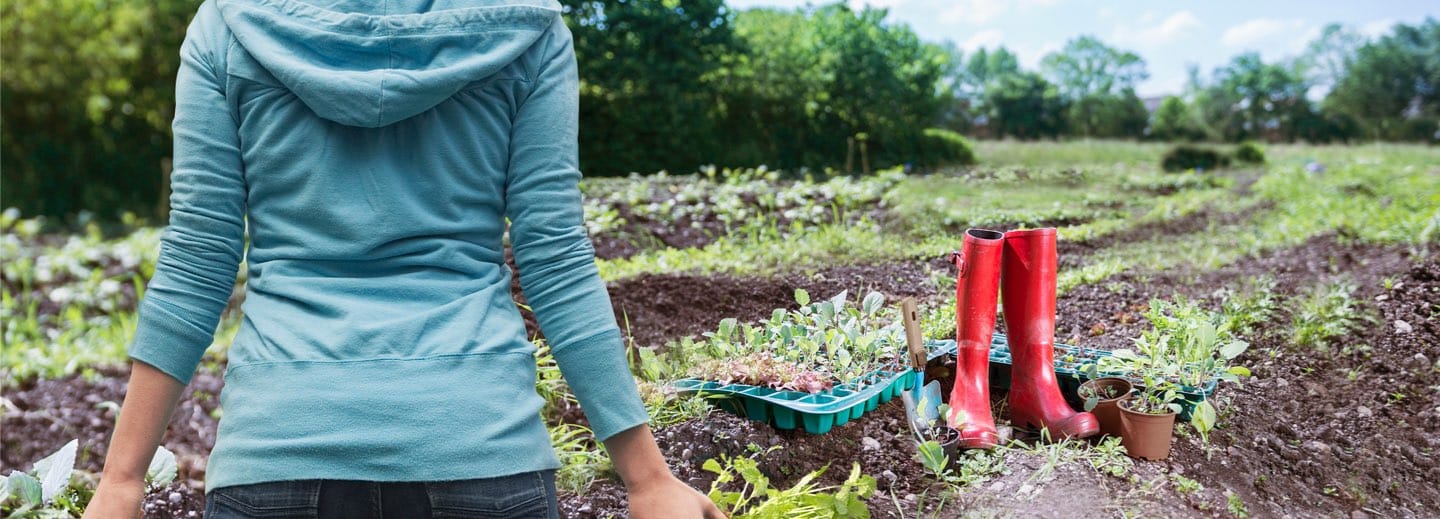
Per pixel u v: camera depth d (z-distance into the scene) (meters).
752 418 2.83
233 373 1.35
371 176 1.36
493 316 1.39
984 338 2.70
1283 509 2.50
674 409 2.88
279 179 1.37
